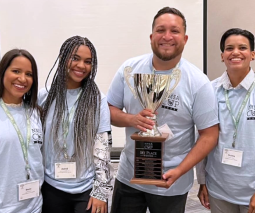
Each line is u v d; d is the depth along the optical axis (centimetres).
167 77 127
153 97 129
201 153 133
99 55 337
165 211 146
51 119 130
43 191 134
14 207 116
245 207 144
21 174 118
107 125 135
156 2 327
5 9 326
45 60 335
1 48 332
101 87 341
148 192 146
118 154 331
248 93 139
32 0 325
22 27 329
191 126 143
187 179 147
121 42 334
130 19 330
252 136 136
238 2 332
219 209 151
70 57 127
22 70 120
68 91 133
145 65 143
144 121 128
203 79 134
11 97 123
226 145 142
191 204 236
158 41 128
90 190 133
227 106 142
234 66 138
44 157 131
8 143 115
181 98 134
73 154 128
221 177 146
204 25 334
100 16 329
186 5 329
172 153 140
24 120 122
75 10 328
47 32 331
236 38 138
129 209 157
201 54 339
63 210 135
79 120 127
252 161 137
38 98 141
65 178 128
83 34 332
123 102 150
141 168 128
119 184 158
